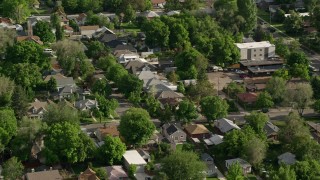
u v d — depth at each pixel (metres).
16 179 178.38
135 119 197.12
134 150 195.38
